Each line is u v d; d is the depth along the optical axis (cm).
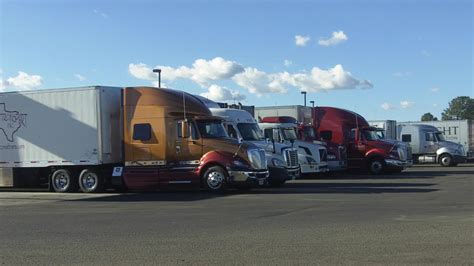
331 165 2711
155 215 1267
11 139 2077
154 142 1905
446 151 3575
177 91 1978
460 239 887
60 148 2000
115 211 1370
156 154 1902
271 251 814
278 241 895
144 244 888
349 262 737
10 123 2077
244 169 1814
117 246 875
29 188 2267
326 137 2903
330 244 861
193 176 1867
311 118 2977
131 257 788
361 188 1922
